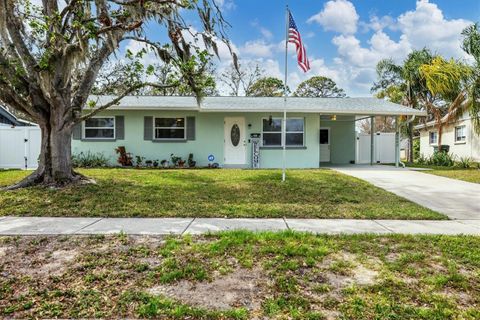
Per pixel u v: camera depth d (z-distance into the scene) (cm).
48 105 853
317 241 443
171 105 1406
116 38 851
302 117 1455
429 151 2178
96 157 1438
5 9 767
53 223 554
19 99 808
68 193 767
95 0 764
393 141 1950
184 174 1102
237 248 416
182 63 845
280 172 1162
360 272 344
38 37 886
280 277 330
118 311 269
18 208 649
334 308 272
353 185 912
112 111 1445
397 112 1388
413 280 324
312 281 323
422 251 408
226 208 659
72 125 879
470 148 1733
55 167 861
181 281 325
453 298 289
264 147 1453
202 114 1457
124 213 619
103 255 395
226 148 1469
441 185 975
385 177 1126
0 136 1439
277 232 488
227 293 299
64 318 260
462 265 363
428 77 1739
